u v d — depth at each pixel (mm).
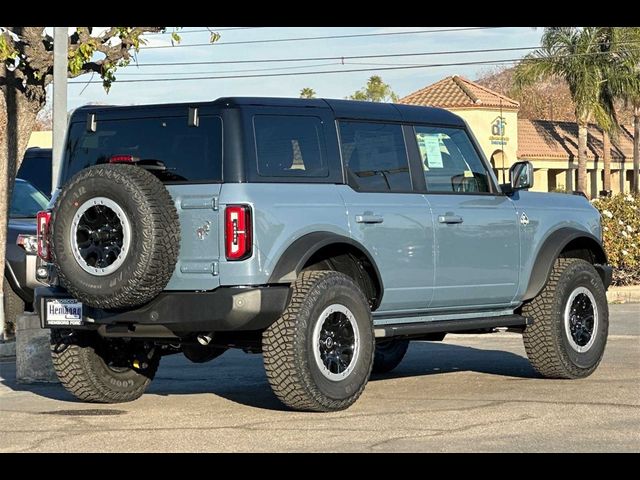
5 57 13945
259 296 8969
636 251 23703
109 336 9398
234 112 9258
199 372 12531
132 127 9727
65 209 9023
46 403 10398
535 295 11297
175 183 9211
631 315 18438
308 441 8281
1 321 14438
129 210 8820
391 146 10367
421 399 10227
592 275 11648
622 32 52875
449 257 10578
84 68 15219
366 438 8367
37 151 19125
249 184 9141
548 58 53406
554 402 9992
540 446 8055
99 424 9164
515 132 56625
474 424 8922
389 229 10047
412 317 10555
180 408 9977
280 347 9164
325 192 9648
